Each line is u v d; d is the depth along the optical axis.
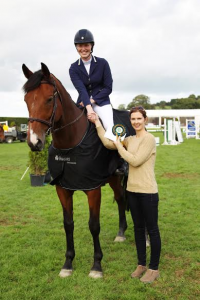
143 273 3.14
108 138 2.97
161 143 19.91
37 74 2.64
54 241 4.02
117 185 3.98
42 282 2.99
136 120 2.92
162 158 12.36
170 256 3.54
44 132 2.61
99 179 3.01
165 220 4.84
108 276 3.12
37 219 5.13
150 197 2.88
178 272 3.16
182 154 13.64
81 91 3.20
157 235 2.94
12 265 3.35
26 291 2.85
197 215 5.10
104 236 4.24
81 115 3.11
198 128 25.53
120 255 3.58
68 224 3.19
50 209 5.68
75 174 2.93
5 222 4.99
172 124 19.12
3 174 9.55
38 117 2.56
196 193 6.64
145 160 2.88
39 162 7.68
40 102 2.57
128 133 3.64
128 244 3.94
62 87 2.89
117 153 3.25
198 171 9.34
